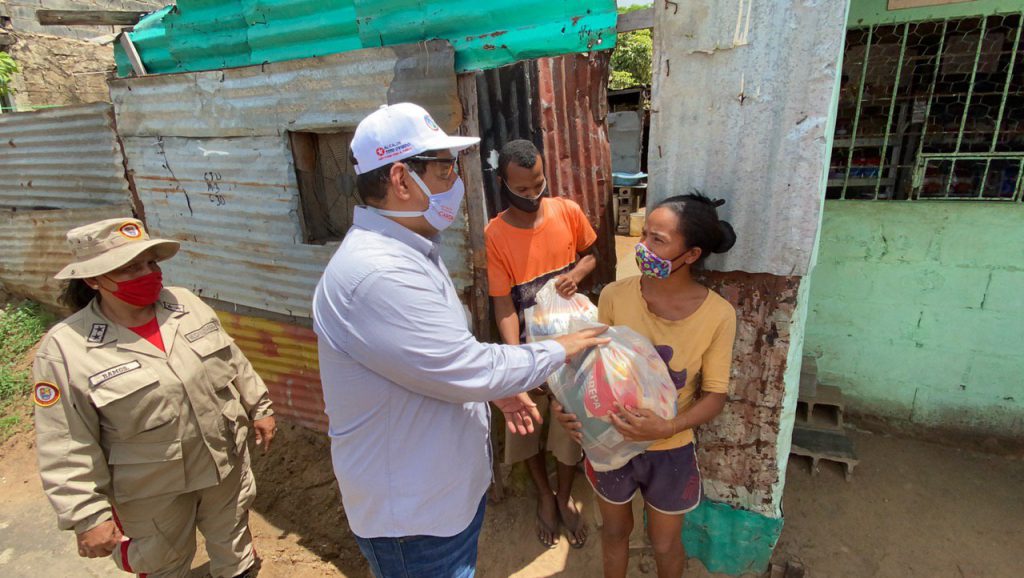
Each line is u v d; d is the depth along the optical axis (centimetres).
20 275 561
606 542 218
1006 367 301
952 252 295
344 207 340
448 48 245
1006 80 274
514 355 154
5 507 337
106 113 402
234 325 398
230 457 243
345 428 154
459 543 171
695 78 191
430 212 150
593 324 194
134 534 225
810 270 198
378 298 134
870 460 315
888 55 290
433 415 154
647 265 180
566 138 300
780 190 188
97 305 215
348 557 291
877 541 262
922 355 316
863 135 305
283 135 316
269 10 295
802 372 339
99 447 206
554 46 228
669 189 209
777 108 181
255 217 350
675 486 200
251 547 267
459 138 152
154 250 211
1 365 482
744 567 247
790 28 172
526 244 249
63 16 381
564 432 258
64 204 482
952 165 290
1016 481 295
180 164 369
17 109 814
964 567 247
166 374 215
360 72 273
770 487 227
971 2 266
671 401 184
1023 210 277
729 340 190
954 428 321
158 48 356
